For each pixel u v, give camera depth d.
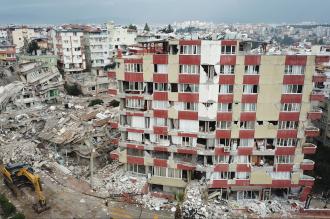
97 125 63.44
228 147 46.44
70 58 126.81
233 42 42.19
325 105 71.56
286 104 44.69
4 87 87.62
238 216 45.44
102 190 50.28
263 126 45.62
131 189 49.56
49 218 43.66
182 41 43.00
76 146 59.97
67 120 67.75
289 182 48.09
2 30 165.62
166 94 45.78
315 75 43.34
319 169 60.03
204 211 44.28
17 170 49.88
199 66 43.47
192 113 45.75
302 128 45.66
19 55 120.75
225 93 44.22
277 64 42.91
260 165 48.12
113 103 84.62
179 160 49.00
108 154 59.62
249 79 43.47
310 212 47.25
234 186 48.31
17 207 46.06
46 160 59.34
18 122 74.56
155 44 50.16
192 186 47.91
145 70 45.44
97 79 110.56
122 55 50.34
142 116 48.03
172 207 46.56
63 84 106.69
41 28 171.50
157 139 48.72
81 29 131.50
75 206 46.44
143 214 45.16
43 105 90.69
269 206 48.00
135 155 50.56
